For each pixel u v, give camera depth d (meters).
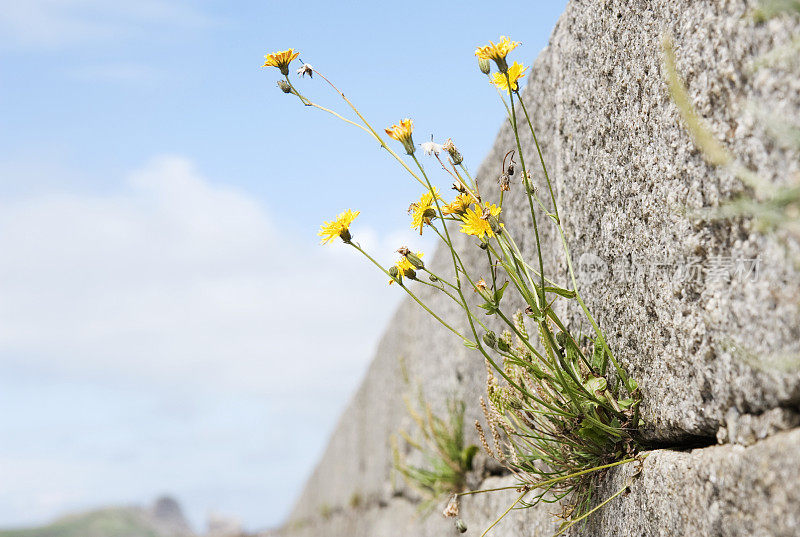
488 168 1.11
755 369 0.57
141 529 34.88
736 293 0.58
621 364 0.73
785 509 0.54
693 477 0.62
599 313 0.76
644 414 0.69
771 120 0.54
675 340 0.65
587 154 0.78
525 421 0.80
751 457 0.57
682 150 0.63
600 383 0.72
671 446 0.68
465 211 0.73
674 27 0.64
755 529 0.56
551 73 0.88
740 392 0.58
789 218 0.52
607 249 0.74
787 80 0.54
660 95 0.66
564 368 0.72
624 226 0.71
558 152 0.85
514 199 0.99
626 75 0.71
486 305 0.72
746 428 0.58
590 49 0.77
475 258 1.17
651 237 0.67
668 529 0.65
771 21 0.55
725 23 0.59
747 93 0.57
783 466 0.54
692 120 0.57
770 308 0.56
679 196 0.64
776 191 0.54
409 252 0.73
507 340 0.80
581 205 0.79
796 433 0.54
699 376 0.62
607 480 0.73
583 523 0.77
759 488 0.56
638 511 0.69
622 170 0.71
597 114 0.76
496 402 0.81
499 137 1.07
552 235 0.87
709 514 0.60
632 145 0.70
